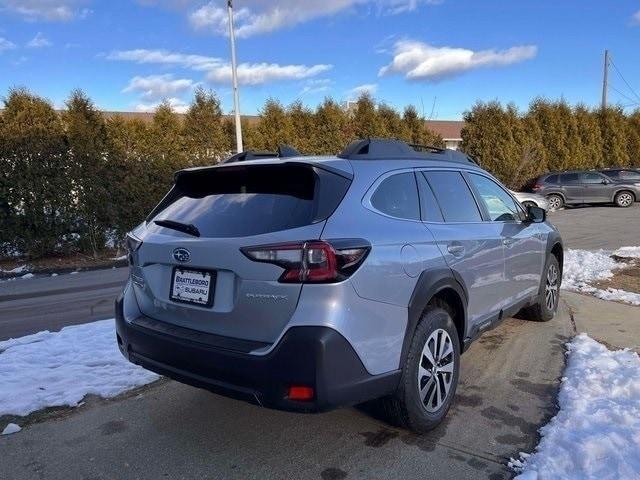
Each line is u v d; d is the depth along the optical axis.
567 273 8.62
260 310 2.83
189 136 22.75
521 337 5.39
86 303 7.82
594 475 2.90
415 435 3.46
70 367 4.63
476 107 28.77
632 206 23.39
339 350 2.75
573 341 5.16
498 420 3.65
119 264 12.25
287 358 2.72
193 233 3.18
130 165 13.29
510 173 27.56
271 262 2.79
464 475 3.01
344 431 3.53
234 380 2.87
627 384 3.97
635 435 3.26
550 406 3.86
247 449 3.35
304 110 24.86
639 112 37.09
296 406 2.75
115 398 4.09
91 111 18.03
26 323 6.64
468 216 4.25
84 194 12.48
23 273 11.16
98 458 3.27
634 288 7.55
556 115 31.58
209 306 3.03
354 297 2.84
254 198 3.21
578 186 23.38
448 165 4.29
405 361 3.20
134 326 3.39
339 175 3.17
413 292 3.24
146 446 3.40
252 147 23.78
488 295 4.32
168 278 3.29
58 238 12.28
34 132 12.01
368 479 2.99
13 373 4.52
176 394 4.16
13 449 3.38
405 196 3.60
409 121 28.27
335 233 2.87
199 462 3.21
